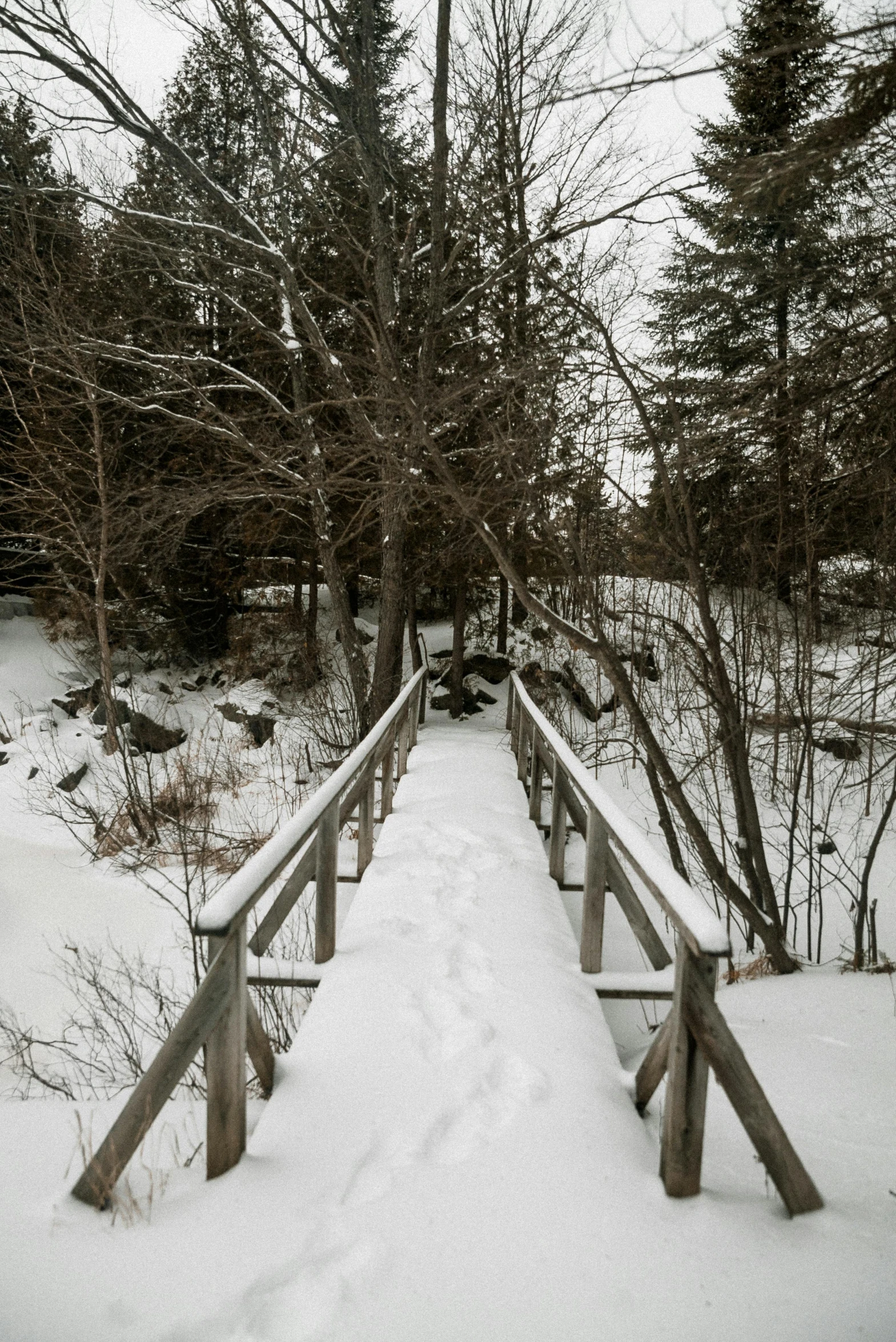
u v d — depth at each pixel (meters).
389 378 5.65
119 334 12.50
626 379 4.80
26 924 9.27
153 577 14.05
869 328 4.43
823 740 9.10
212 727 14.23
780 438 5.35
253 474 9.57
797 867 7.19
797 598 7.03
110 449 13.08
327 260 12.22
